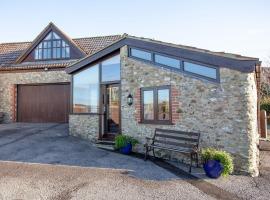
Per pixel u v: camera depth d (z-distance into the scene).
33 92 17.84
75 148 10.25
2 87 18.19
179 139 8.56
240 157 7.65
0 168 7.47
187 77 8.85
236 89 7.84
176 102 9.06
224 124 7.99
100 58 11.82
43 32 18.55
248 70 7.61
